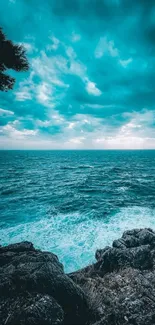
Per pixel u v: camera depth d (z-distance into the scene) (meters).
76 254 10.02
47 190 27.02
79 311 3.69
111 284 5.07
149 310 3.85
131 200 21.02
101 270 6.77
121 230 12.84
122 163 88.38
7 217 15.87
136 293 4.45
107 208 18.05
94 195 23.72
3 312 3.19
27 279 3.92
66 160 110.56
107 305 4.09
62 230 13.03
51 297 3.54
